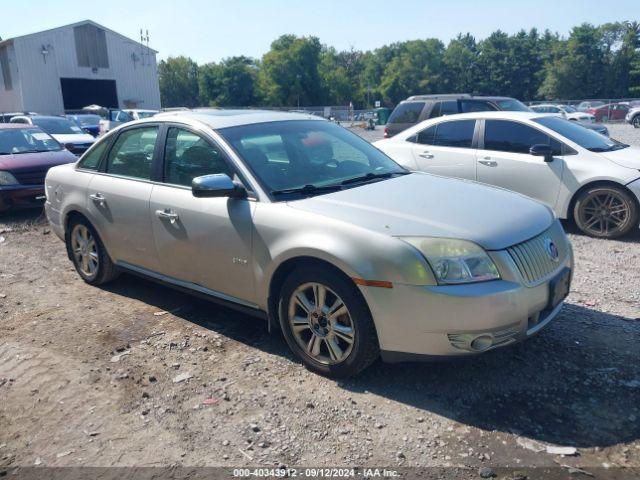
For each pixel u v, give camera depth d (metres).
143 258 4.88
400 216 3.55
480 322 3.21
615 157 6.99
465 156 7.95
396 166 4.91
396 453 2.97
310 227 3.61
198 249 4.29
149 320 4.79
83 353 4.22
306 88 86.56
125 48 40.34
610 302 4.83
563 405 3.32
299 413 3.36
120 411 3.46
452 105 12.23
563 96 81.88
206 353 4.15
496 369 3.74
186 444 3.12
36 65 36.59
